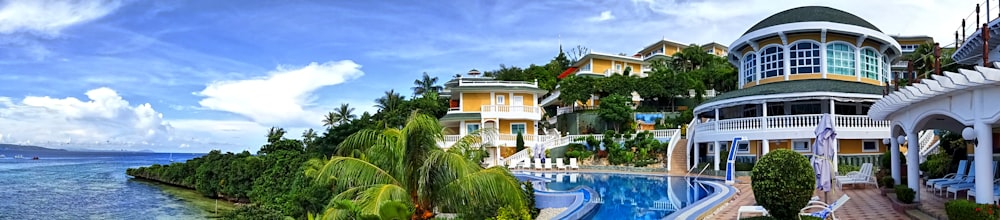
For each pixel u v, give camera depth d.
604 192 22.91
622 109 49.41
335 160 13.28
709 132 31.30
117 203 33.16
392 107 68.69
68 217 27.27
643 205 18.59
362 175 13.14
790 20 31.64
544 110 62.75
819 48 31.22
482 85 47.50
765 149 27.88
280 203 24.17
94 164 109.56
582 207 16.19
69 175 64.75
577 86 55.25
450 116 46.69
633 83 53.91
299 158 28.11
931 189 16.72
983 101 9.95
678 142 37.38
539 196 18.81
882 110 15.13
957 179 15.66
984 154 9.98
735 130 29.27
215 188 35.53
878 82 32.78
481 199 13.12
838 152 28.52
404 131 13.33
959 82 9.62
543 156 40.25
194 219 26.16
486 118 45.97
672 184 26.48
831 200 15.98
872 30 31.38
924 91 11.24
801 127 26.73
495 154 46.25
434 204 13.41
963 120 10.71
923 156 26.73
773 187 10.71
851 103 30.75
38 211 29.64
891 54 34.69
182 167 46.09
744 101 29.12
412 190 13.57
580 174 35.03
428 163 12.84
